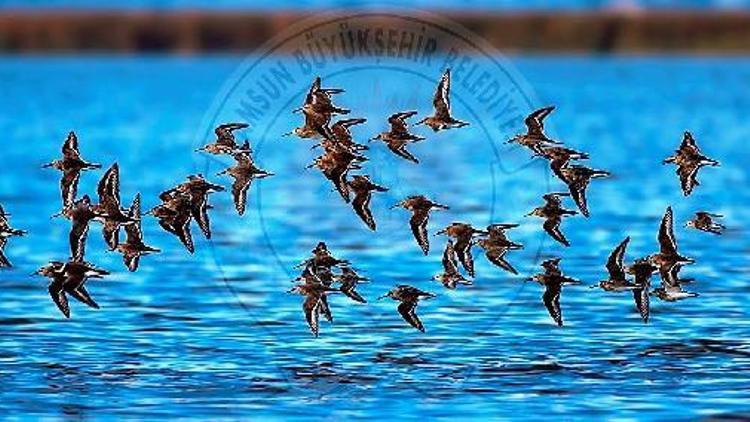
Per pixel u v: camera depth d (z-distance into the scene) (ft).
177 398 98.94
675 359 108.58
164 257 155.12
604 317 123.13
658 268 99.55
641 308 99.25
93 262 151.43
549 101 422.00
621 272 99.71
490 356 110.22
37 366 107.04
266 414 95.25
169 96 440.04
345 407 96.73
